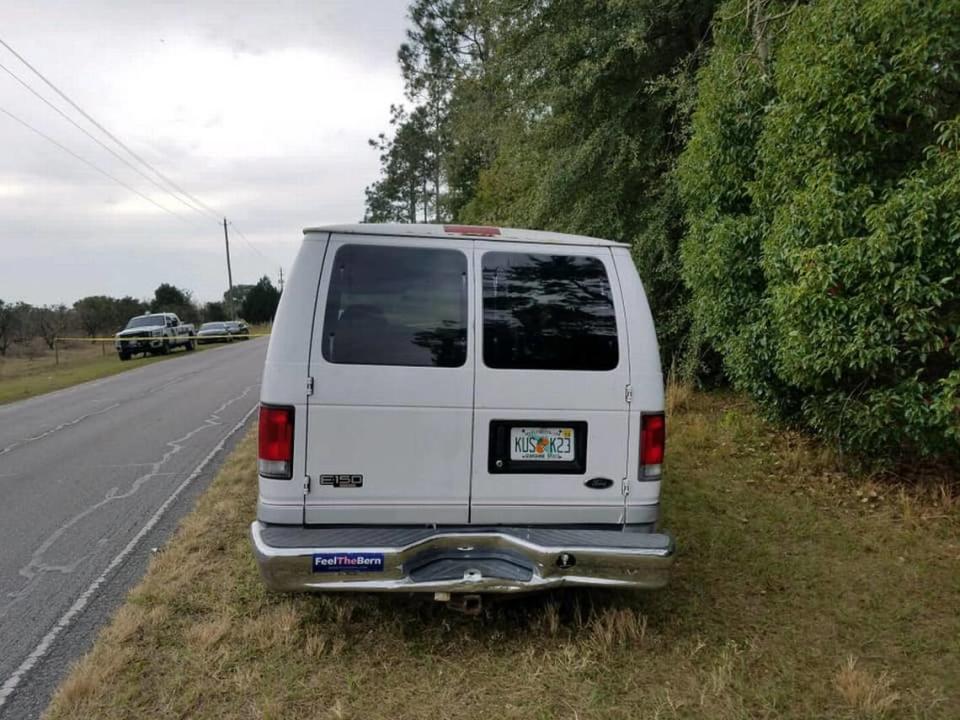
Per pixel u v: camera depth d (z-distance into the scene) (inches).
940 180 175.3
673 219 370.0
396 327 123.6
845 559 172.2
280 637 130.8
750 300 248.5
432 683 117.3
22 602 153.6
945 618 142.2
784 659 126.1
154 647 128.5
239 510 211.9
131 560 178.2
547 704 111.5
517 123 426.6
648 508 130.1
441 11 984.9
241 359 886.4
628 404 129.0
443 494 124.3
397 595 140.3
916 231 173.0
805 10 207.5
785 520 198.8
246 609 143.3
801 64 197.8
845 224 188.5
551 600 142.6
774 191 220.4
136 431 374.6
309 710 109.6
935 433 195.2
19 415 459.5
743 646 130.7
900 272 178.1
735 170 250.8
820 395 227.9
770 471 244.5
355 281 123.6
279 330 120.3
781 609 145.8
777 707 111.2
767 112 226.7
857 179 192.9
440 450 123.9
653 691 115.4
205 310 2370.8
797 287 194.7
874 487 222.1
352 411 121.0
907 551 177.0
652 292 388.5
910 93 180.5
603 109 396.2
